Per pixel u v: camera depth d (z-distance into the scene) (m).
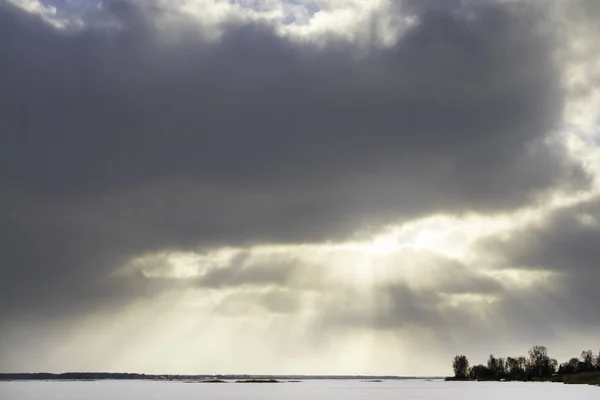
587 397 194.12
